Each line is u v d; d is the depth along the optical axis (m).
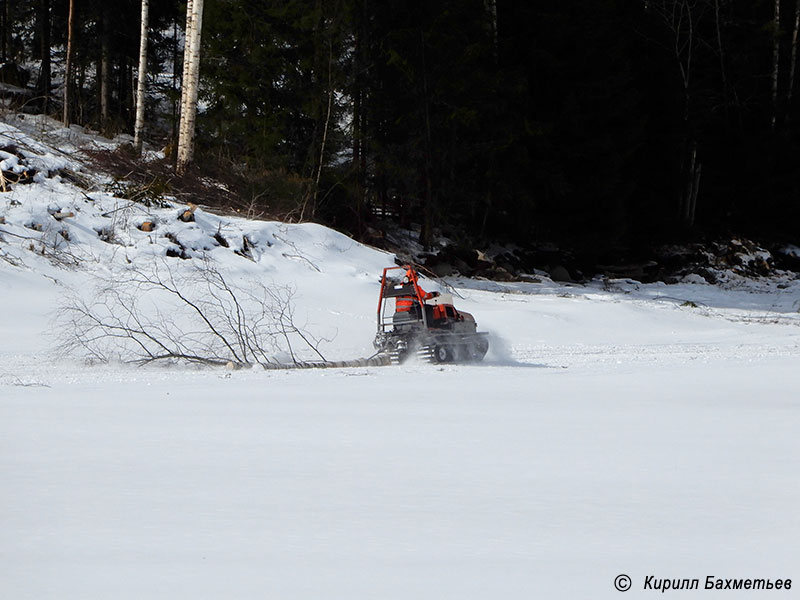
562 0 118.56
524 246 120.19
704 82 148.00
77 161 73.94
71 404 22.64
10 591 8.05
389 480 13.34
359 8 95.25
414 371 34.53
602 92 118.69
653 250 132.25
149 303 55.31
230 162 86.50
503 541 9.90
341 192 94.81
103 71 113.69
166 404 22.72
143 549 9.51
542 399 24.75
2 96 109.62
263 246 69.19
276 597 7.88
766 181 142.62
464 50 102.38
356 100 95.12
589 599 7.87
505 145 105.75
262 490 12.57
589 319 67.44
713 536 10.16
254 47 91.31
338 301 63.22
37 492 12.38
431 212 101.25
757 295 108.50
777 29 145.38
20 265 58.19
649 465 14.72
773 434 18.28
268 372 33.97
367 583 8.32
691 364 39.47
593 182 117.75
